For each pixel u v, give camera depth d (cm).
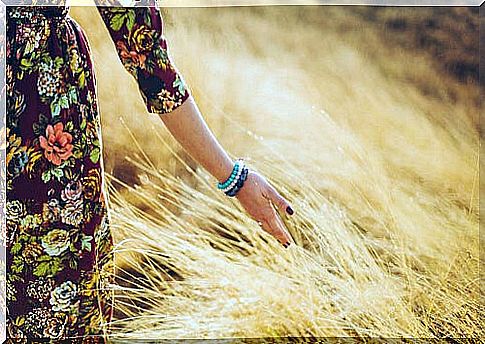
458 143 236
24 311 97
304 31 243
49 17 94
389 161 240
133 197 241
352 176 241
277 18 244
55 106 95
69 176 96
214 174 111
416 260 231
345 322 224
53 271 97
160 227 240
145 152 243
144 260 237
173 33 244
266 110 245
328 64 243
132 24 98
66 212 97
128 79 242
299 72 244
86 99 99
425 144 238
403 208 237
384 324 223
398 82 241
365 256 234
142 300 230
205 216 241
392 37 241
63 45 96
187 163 244
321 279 231
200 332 225
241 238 242
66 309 98
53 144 95
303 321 224
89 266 99
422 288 228
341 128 243
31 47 94
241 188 112
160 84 101
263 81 245
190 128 106
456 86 238
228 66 245
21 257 96
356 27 242
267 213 115
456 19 238
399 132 240
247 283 230
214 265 235
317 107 244
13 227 96
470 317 222
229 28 245
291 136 244
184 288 232
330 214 239
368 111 242
